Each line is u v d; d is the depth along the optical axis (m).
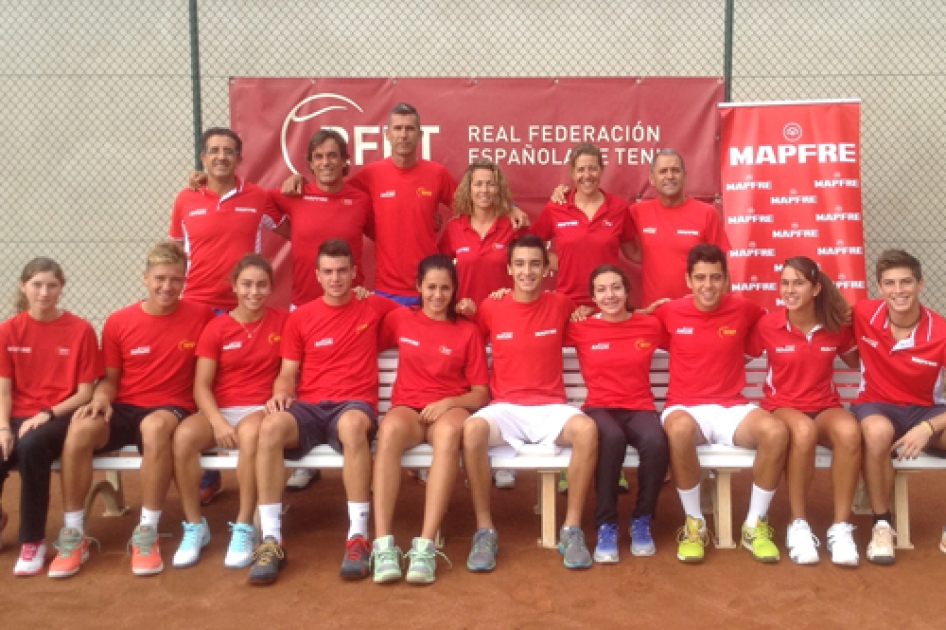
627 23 5.89
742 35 5.95
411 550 3.10
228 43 5.97
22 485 3.14
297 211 4.28
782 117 4.79
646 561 3.24
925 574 3.09
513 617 2.76
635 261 4.51
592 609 2.81
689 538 3.24
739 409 3.45
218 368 3.60
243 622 2.74
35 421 3.23
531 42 5.89
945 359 3.41
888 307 3.50
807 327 3.54
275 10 5.93
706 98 4.90
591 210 4.27
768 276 4.83
